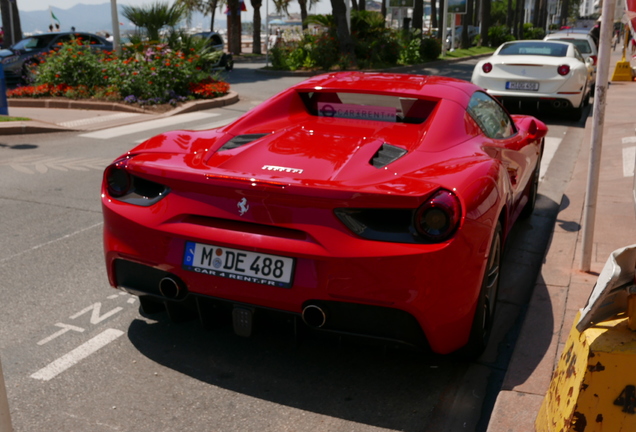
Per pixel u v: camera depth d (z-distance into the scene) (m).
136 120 11.66
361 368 3.19
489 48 49.84
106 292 4.07
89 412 2.79
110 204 3.11
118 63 14.12
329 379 3.09
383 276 2.61
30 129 10.03
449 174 2.85
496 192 3.03
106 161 8.04
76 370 3.12
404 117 3.64
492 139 3.93
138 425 2.70
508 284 4.28
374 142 3.27
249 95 16.12
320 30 25.88
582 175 7.14
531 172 5.21
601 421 1.91
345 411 2.83
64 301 3.92
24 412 2.77
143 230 2.98
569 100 11.18
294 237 2.73
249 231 2.79
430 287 2.62
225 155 3.13
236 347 3.37
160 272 3.00
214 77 15.35
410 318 2.66
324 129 3.50
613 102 14.18
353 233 2.65
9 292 4.02
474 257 2.75
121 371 3.12
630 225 5.14
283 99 3.83
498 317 3.78
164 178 2.94
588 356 1.89
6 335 3.46
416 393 2.98
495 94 11.46
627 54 29.72
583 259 4.12
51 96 14.30
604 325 1.95
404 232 2.64
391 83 3.91
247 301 2.83
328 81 3.99
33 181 6.94
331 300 2.69
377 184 2.70
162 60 13.80
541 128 5.13
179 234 2.89
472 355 3.17
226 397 2.92
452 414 2.83
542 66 11.16
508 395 2.78
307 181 2.71
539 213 5.99
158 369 3.15
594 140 3.93
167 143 3.37
